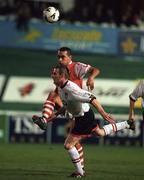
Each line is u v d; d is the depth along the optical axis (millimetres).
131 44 83812
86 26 83562
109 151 59562
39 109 71750
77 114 33531
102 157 52500
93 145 66688
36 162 46281
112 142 67125
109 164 46156
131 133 67188
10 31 83000
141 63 82625
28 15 83688
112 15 86812
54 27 83312
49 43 83250
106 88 74062
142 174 38562
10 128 66000
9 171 38469
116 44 83750
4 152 54781
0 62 79938
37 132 66250
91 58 82562
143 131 67312
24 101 72688
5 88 73938
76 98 32531
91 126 34094
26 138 66188
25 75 77438
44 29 83188
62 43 83250
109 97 73188
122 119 67688
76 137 34281
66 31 83500
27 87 74062
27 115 66188
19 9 83688
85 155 54125
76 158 34531
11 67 79000
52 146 63062
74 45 83438
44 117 34250
